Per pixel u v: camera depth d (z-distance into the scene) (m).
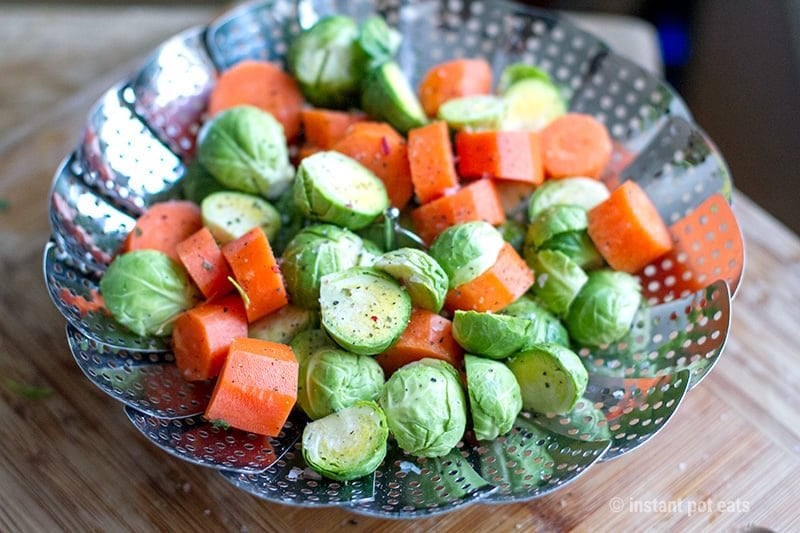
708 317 0.39
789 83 0.63
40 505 0.38
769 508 0.38
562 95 0.48
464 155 0.43
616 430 0.37
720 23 0.66
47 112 0.49
